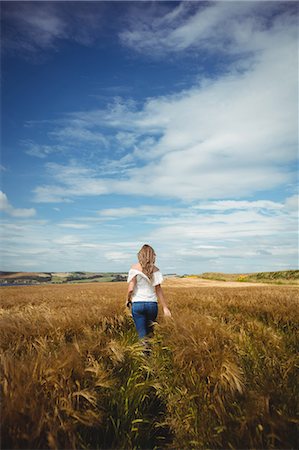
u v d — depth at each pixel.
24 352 4.62
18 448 2.38
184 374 3.88
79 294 20.39
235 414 2.96
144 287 5.82
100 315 7.61
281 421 2.54
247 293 14.65
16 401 2.66
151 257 5.88
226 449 2.61
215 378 3.44
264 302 10.04
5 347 4.93
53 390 3.09
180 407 3.52
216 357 3.77
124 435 3.01
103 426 3.06
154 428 3.49
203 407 3.20
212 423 3.00
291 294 13.15
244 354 4.36
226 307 9.74
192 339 4.31
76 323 6.39
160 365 4.61
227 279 71.06
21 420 2.50
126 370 4.10
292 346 5.06
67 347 4.07
